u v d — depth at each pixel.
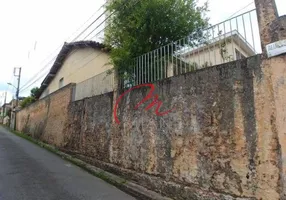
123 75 6.51
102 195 4.84
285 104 2.87
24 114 22.58
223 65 3.74
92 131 7.89
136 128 5.63
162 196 4.48
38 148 11.75
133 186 5.19
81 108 9.02
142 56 5.95
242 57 3.78
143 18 6.24
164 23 6.29
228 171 3.47
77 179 6.04
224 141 3.58
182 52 4.85
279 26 3.07
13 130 25.39
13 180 5.51
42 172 6.52
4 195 4.45
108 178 6.00
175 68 4.97
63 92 11.41
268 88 3.11
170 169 4.51
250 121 3.28
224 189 3.50
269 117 3.06
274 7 3.21
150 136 5.14
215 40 4.25
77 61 13.78
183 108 4.38
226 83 3.66
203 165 3.86
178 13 6.45
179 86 4.52
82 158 8.20
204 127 3.92
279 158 2.89
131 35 6.58
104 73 7.97
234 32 3.96
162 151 4.76
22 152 9.97
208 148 3.81
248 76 3.38
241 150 3.34
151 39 6.50
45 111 14.59
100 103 7.57
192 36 4.68
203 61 4.41
